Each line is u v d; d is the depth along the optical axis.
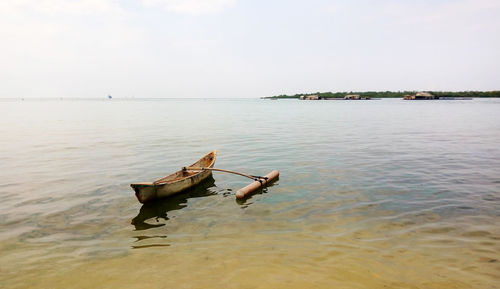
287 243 8.07
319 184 13.34
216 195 12.29
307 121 47.31
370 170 15.59
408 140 26.16
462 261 7.07
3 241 8.44
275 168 16.42
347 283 6.30
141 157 19.67
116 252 7.80
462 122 43.31
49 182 14.05
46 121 50.22
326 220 9.55
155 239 8.50
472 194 11.72
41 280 6.63
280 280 6.43
